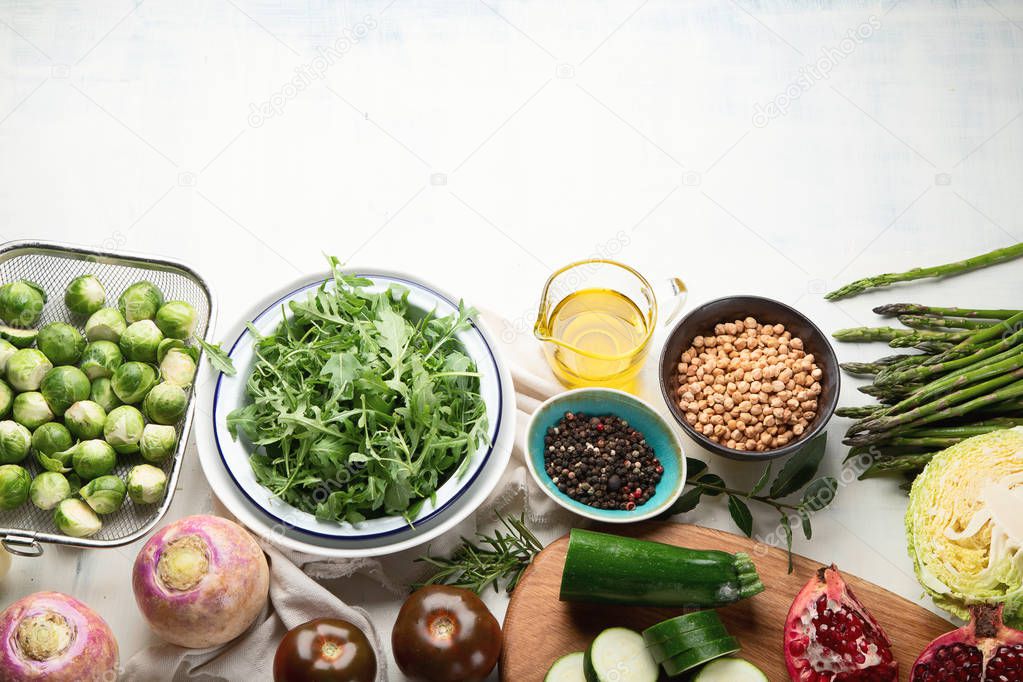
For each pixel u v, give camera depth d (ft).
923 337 3.65
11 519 3.50
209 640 3.26
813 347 3.51
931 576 3.33
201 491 3.56
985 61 4.14
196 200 4.01
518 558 3.45
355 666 3.18
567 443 3.48
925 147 4.05
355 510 3.25
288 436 3.26
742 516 3.40
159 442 3.45
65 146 4.06
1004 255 3.83
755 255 3.92
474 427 3.29
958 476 3.34
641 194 4.02
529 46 4.22
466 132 4.12
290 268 3.92
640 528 3.43
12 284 3.58
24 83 4.13
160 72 4.16
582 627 3.33
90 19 4.19
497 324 3.74
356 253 3.94
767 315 3.56
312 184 4.04
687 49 4.21
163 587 3.19
